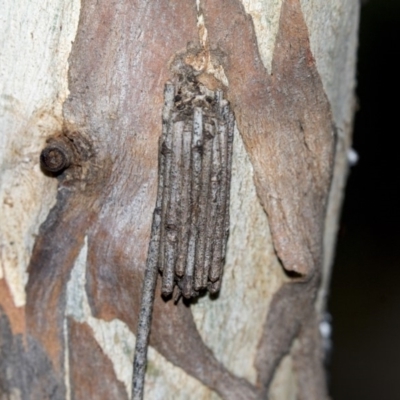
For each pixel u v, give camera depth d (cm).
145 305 41
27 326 42
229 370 43
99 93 41
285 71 41
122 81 40
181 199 40
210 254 41
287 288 43
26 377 42
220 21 40
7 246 42
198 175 40
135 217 41
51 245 42
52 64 41
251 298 43
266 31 41
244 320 43
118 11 40
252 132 41
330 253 45
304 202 42
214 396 43
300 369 45
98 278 41
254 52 41
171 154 40
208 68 41
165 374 42
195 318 42
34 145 41
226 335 43
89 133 41
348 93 44
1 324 42
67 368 42
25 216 42
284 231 42
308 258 43
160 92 40
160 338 42
